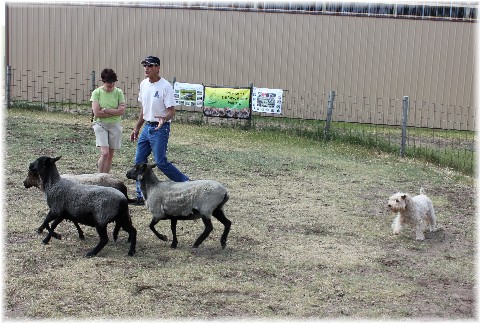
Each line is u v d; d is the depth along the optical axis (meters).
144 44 20.28
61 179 6.64
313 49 19.50
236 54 19.91
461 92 19.25
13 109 17.27
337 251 7.11
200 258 6.63
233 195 9.39
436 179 11.46
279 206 8.91
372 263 6.79
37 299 5.45
